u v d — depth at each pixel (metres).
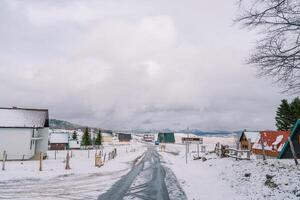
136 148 99.06
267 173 17.17
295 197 11.44
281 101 65.62
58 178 20.34
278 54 8.38
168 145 118.38
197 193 15.30
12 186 16.66
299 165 18.80
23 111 45.09
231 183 17.59
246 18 8.46
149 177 22.33
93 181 19.39
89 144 105.94
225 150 36.88
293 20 8.07
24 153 40.56
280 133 39.44
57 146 99.62
